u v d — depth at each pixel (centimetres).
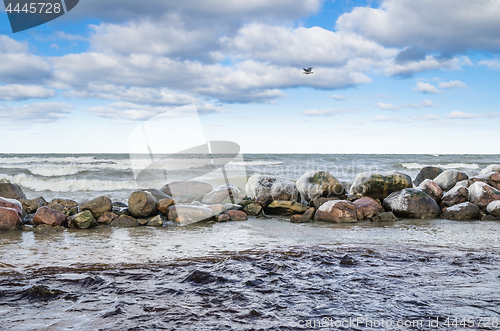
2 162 3275
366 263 414
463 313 263
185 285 330
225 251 496
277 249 497
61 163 3219
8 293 303
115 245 551
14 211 720
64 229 720
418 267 397
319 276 360
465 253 468
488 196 944
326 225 778
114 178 2056
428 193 1013
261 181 988
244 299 293
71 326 235
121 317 252
